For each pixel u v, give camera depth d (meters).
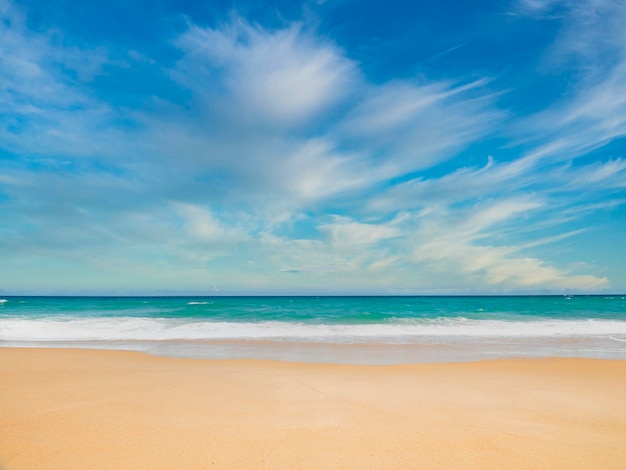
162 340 16.58
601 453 4.42
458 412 6.05
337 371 9.69
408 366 10.59
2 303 44.88
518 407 6.44
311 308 35.59
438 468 3.96
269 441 4.66
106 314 28.52
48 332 18.48
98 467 3.91
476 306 38.62
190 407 6.14
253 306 38.59
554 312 30.73
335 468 3.94
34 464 3.98
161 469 3.87
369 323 22.69
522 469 3.96
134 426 5.17
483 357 12.53
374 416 5.75
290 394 7.09
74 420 5.43
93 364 10.30
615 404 6.72
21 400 6.54
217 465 3.97
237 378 8.52
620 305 39.00
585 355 13.19
